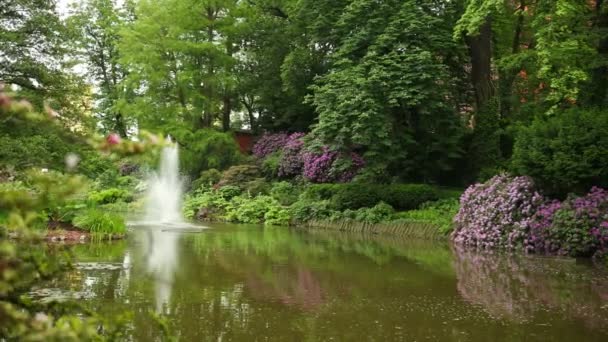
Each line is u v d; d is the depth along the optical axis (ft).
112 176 77.20
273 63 75.66
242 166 68.44
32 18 37.73
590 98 40.68
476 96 55.42
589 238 29.58
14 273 5.08
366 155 47.39
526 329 15.19
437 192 46.96
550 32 36.32
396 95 45.24
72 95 39.37
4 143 23.36
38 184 5.43
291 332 14.65
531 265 27.17
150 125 70.90
